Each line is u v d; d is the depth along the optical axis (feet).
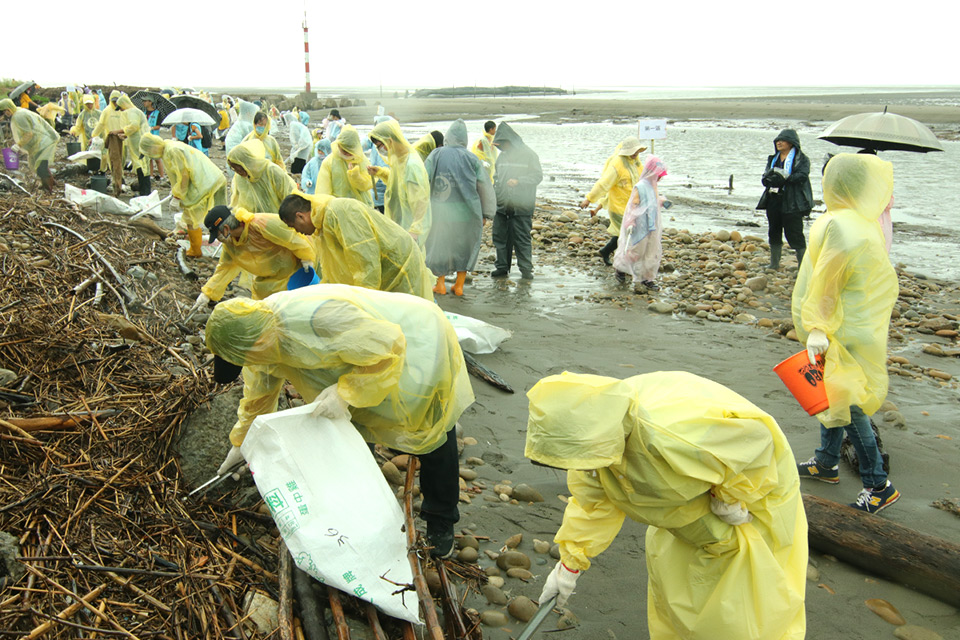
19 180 32.73
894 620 11.07
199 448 11.78
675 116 175.94
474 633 9.73
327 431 9.57
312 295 9.68
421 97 383.86
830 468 14.84
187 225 24.95
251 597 9.43
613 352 21.98
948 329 25.32
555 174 69.87
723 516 7.83
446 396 10.30
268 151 37.47
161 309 18.34
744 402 8.18
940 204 53.72
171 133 83.35
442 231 26.76
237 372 9.87
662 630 9.08
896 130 18.54
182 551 10.05
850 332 12.94
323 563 9.11
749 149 94.43
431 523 11.30
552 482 14.61
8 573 8.86
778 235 31.99
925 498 14.52
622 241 29.50
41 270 17.30
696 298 28.43
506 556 11.85
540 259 34.81
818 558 12.73
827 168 13.39
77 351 13.69
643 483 7.72
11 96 43.14
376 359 9.21
